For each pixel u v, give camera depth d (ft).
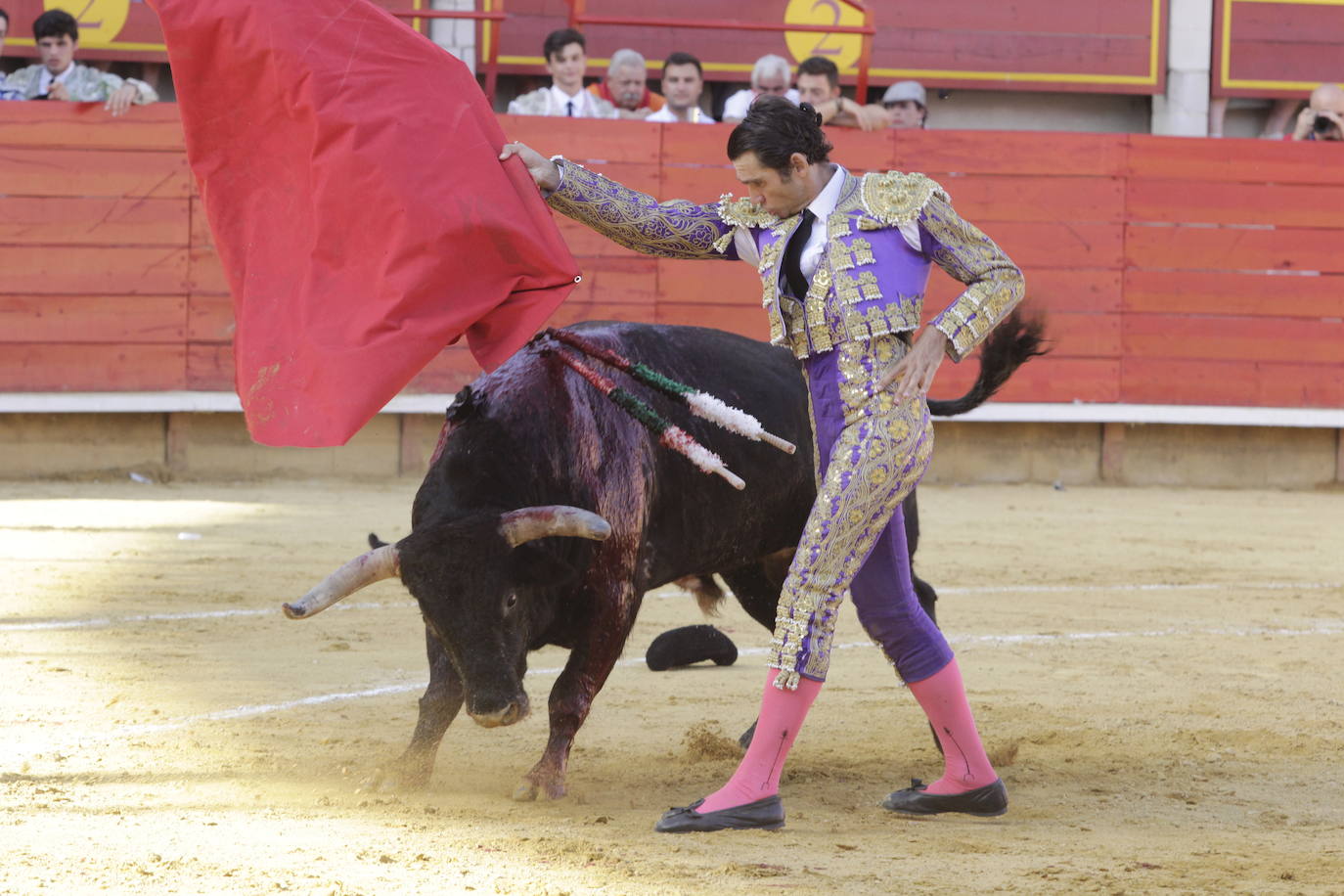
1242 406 92.84
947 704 28.32
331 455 87.25
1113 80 97.50
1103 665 44.73
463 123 28.07
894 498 26.53
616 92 88.02
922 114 91.40
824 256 26.61
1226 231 92.07
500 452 29.27
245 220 28.43
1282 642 48.75
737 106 87.15
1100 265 91.40
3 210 82.28
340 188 27.30
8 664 41.14
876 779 32.01
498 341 27.94
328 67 27.61
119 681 39.63
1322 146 92.12
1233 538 72.90
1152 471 94.63
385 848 23.98
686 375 32.12
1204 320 92.27
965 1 95.91
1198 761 33.68
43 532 65.05
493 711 26.58
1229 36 97.66
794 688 26.61
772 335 27.22
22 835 24.17
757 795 26.61
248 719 35.83
